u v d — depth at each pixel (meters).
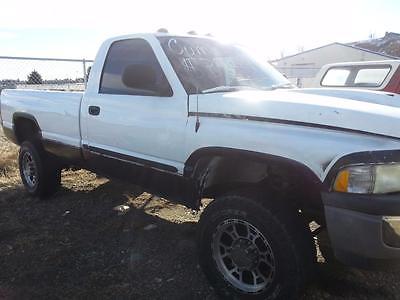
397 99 3.26
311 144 2.70
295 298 2.86
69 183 6.21
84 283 3.45
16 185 6.13
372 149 2.54
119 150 4.11
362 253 2.57
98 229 4.54
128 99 3.96
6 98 5.96
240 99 3.12
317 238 4.13
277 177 3.16
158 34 3.98
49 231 4.48
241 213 2.98
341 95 3.36
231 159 3.26
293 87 4.22
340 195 2.59
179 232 4.47
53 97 5.04
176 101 3.52
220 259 3.21
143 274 3.60
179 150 3.48
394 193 2.55
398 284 3.44
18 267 3.70
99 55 4.45
